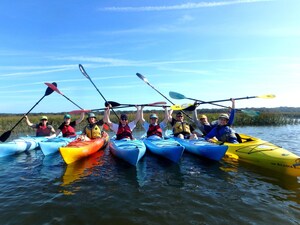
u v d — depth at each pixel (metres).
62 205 4.09
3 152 7.87
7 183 5.23
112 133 15.14
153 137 8.27
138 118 8.79
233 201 4.23
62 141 8.25
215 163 6.75
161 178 5.50
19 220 3.61
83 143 7.45
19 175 5.80
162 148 6.84
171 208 3.98
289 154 5.83
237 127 18.08
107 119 8.52
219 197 4.41
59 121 18.08
